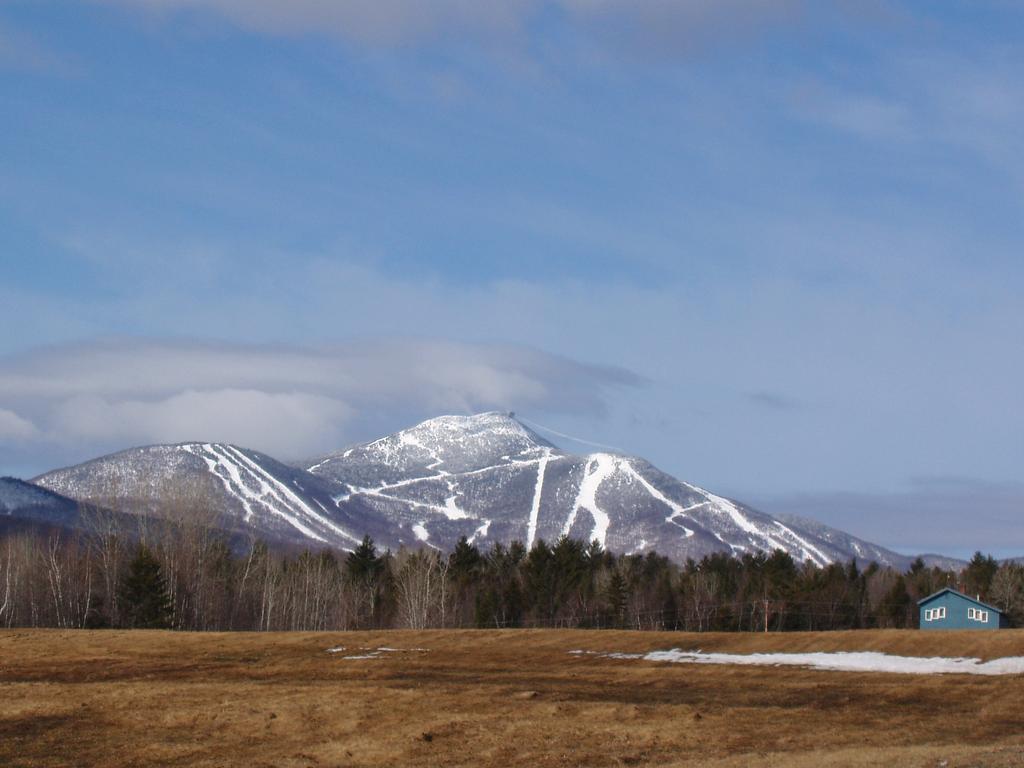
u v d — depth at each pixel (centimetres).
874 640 8094
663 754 4322
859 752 4059
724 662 7475
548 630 8919
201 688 5725
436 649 8050
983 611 10844
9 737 4600
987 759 3653
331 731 4738
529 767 4122
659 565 18850
